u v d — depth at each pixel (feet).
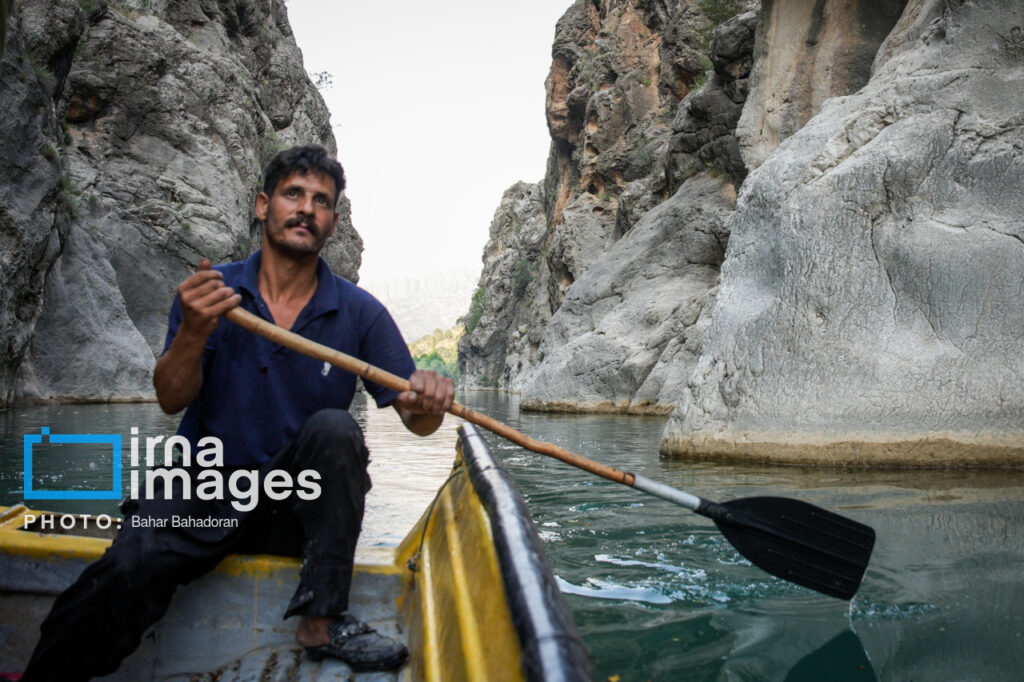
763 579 8.89
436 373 5.77
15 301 38.29
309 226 5.80
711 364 21.90
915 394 18.12
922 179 19.57
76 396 46.19
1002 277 18.06
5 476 16.19
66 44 47.50
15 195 38.09
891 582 8.39
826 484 15.28
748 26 53.42
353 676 5.21
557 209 121.39
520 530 3.77
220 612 5.75
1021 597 7.79
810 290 19.99
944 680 5.80
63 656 4.91
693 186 57.00
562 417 43.09
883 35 36.01
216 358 5.70
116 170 65.67
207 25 84.17
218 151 74.13
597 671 6.18
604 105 96.58
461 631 3.83
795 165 21.99
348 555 5.44
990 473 16.46
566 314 59.16
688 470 18.17
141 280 62.85
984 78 19.94
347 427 5.41
